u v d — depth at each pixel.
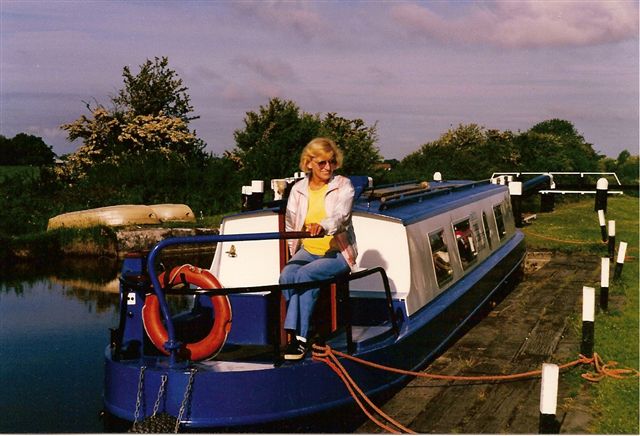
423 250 8.70
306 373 6.37
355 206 8.53
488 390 7.77
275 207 8.56
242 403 6.14
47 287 16.20
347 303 6.77
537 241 19.81
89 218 21.62
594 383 8.11
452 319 9.19
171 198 26.28
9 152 45.97
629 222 24.19
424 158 32.56
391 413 7.07
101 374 9.52
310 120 28.95
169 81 34.19
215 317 6.41
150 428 5.97
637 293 13.20
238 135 30.59
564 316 11.38
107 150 30.03
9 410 8.10
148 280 6.45
